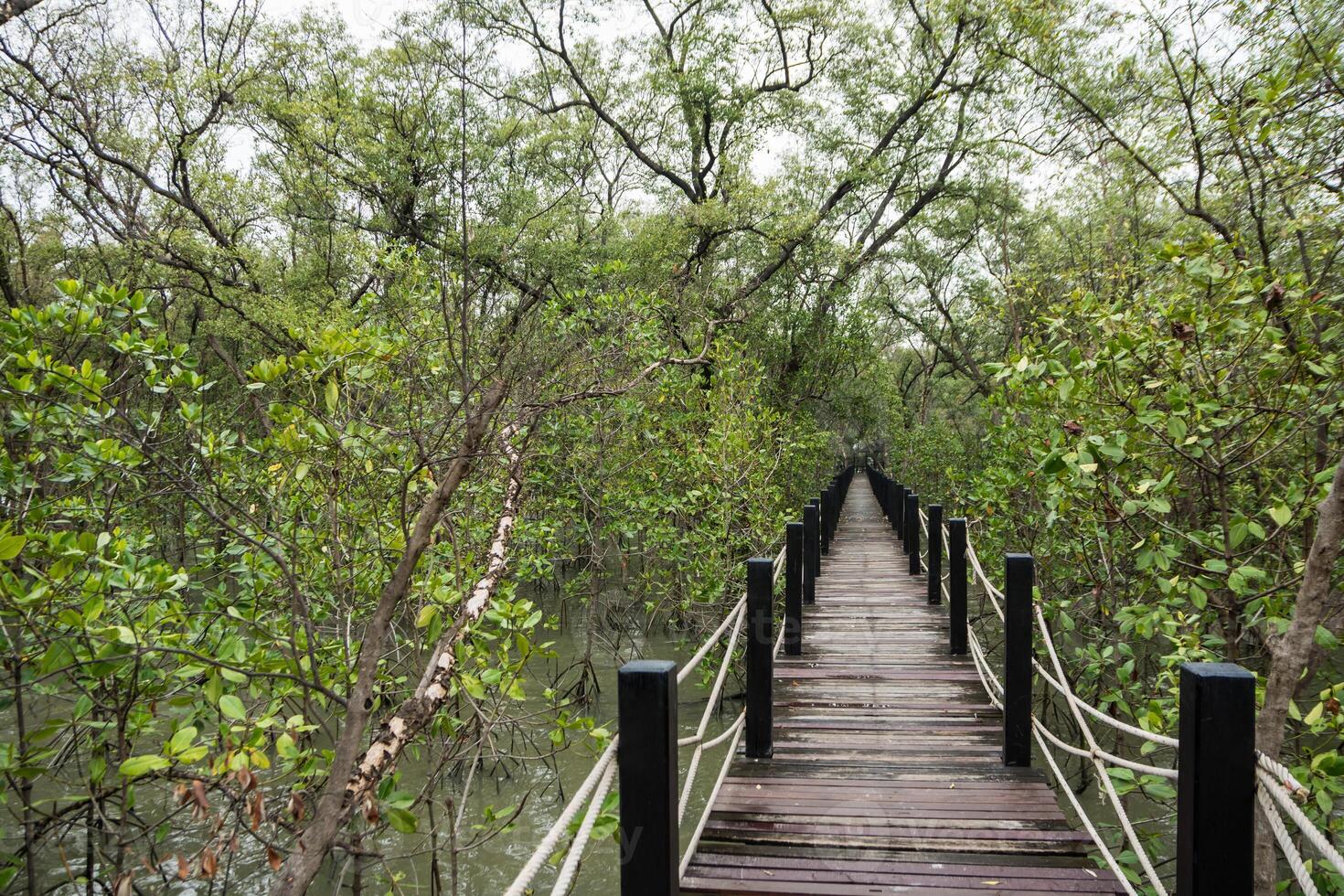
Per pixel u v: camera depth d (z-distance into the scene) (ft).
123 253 43.06
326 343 14.05
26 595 11.89
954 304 90.53
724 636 35.86
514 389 17.83
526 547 29.45
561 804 24.12
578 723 13.61
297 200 45.83
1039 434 22.97
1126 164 32.55
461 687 13.58
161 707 16.98
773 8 62.39
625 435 35.45
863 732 19.97
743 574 34.88
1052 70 31.24
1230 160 26.84
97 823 15.70
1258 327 16.80
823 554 48.24
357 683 11.71
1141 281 28.48
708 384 44.14
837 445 89.92
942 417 107.86
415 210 48.91
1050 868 13.19
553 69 63.52
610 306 29.37
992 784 16.70
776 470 44.93
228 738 11.17
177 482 13.89
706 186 68.74
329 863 20.30
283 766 13.88
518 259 49.47
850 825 14.93
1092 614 28.76
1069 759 27.17
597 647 39.81
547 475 32.12
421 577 18.39
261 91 45.52
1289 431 19.49
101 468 15.07
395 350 15.11
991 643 37.09
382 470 16.44
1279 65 21.88
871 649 27.12
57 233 48.19
